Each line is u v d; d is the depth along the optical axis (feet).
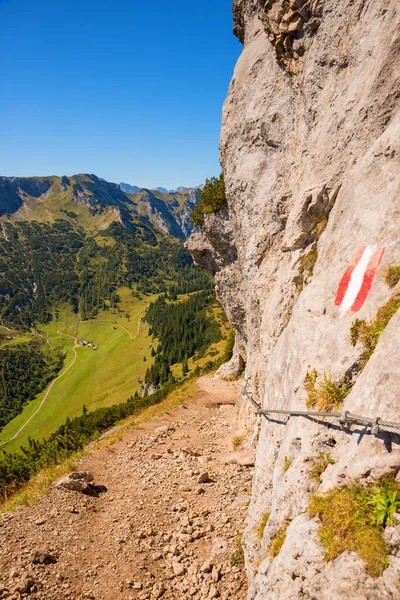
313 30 32.07
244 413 54.95
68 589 24.98
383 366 14.80
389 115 22.62
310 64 32.12
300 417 18.85
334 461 16.15
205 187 65.98
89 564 27.86
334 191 26.66
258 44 49.70
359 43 26.66
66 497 37.37
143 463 48.14
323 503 14.80
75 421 104.88
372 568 11.89
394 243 18.37
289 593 13.97
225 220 65.57
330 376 17.97
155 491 40.16
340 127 26.71
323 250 25.02
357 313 18.70
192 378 124.36
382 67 22.80
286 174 39.99
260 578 17.66
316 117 31.81
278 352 25.71
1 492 46.11
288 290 30.76
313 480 16.48
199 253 82.02
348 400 16.16
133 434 60.49
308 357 20.44
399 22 22.15
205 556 28.40
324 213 27.99
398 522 12.35
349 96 26.35
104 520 34.47
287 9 32.99
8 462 55.83
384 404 14.10
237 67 53.57
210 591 24.26
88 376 646.74
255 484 24.70
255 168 45.06
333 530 13.76
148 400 100.12
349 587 11.93
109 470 46.50
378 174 20.83
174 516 35.01
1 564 26.40
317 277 24.17
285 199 38.06
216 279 73.82
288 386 22.07
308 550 14.01
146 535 31.76
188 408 75.97
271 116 41.98
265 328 35.47
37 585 24.70
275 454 22.38
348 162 25.57
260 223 43.60
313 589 12.91
